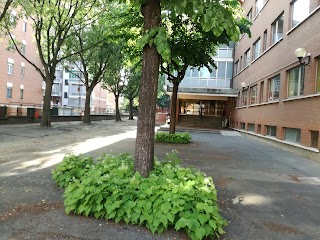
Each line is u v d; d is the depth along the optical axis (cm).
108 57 2680
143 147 504
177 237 380
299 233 415
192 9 427
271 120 1630
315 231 424
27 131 1756
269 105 1683
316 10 1141
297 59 1298
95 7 1972
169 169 496
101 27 2364
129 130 2295
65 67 2945
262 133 1798
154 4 502
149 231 393
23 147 1133
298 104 1259
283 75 1480
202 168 837
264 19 1920
